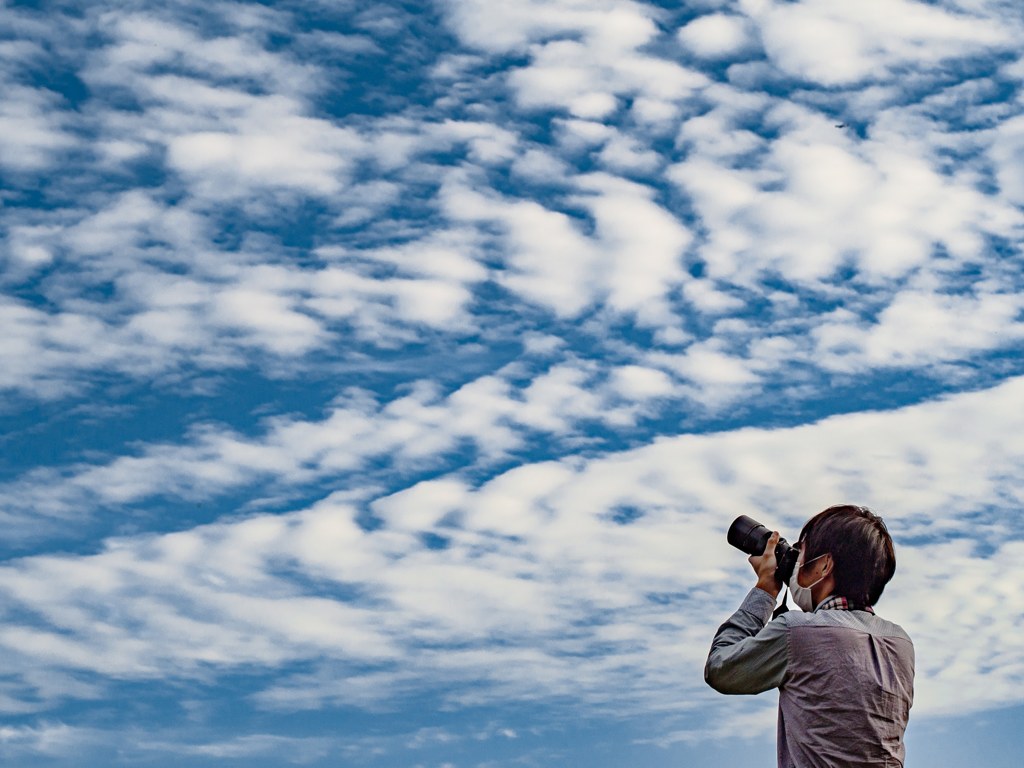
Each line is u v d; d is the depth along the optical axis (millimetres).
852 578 3898
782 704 3814
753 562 4074
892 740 3666
